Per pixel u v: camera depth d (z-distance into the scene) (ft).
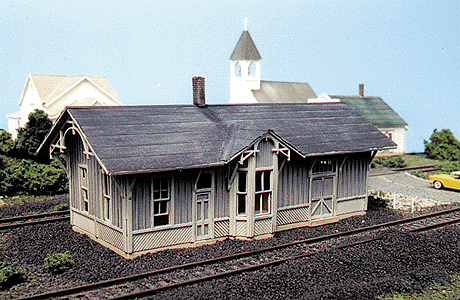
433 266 54.95
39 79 154.81
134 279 48.24
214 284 47.26
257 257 55.62
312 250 58.95
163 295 44.45
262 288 46.70
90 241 61.41
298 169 68.69
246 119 71.72
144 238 55.57
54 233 64.59
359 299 45.68
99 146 54.19
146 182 55.16
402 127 168.45
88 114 59.98
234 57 180.96
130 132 58.95
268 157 62.34
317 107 83.82
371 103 177.78
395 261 55.98
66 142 66.49
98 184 59.77
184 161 56.44
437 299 46.78
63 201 83.87
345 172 75.15
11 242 60.39
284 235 65.36
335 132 75.66
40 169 94.38
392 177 120.26
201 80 71.82
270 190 63.21
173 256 55.31
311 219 70.95
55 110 144.25
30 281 48.19
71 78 161.38
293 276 49.83
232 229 62.28
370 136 78.02
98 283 46.34
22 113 162.61
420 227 70.03
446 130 164.45
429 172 131.23
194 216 59.00
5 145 109.29
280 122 73.72
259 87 182.70
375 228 70.18
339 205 74.79
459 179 101.65
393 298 46.57
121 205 54.75
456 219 75.05
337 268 52.60
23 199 85.92
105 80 167.32
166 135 60.85
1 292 45.57
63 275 49.60
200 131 64.39
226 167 61.26
